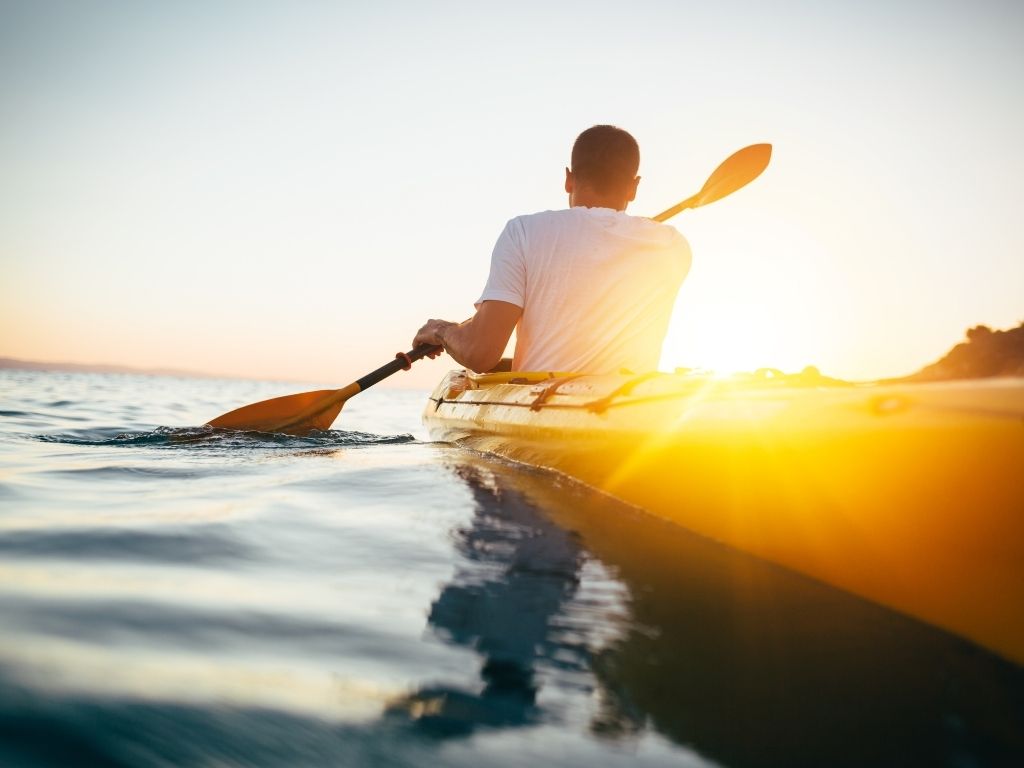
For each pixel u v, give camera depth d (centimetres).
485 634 99
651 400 185
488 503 180
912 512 111
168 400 954
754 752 73
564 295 263
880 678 89
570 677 88
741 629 103
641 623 104
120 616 98
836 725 78
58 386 1373
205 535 146
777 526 132
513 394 270
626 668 90
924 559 109
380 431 547
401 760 69
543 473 227
